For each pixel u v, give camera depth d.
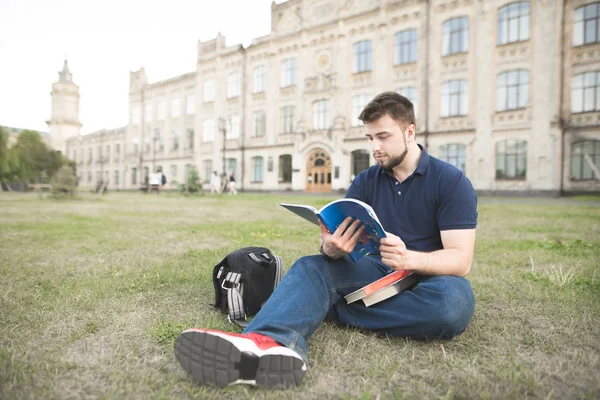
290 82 27.47
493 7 19.25
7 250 4.60
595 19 17.06
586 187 17.33
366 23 23.52
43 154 44.09
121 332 2.07
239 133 30.64
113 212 10.55
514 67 18.75
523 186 18.62
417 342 1.95
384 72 22.86
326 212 1.82
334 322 2.22
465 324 1.86
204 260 4.04
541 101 18.12
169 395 1.45
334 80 24.83
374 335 2.02
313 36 25.97
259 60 29.30
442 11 20.72
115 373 1.60
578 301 2.62
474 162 19.92
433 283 1.85
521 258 4.15
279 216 9.53
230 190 25.59
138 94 40.12
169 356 1.79
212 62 32.59
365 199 2.26
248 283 2.28
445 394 1.47
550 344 1.94
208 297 2.74
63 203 14.72
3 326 2.13
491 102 19.41
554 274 3.34
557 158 17.81
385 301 1.98
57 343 1.92
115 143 44.22
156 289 2.93
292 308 1.65
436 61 20.95
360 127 23.80
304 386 1.51
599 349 1.87
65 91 58.06
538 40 18.14
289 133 27.41
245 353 1.40
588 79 17.28
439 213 1.96
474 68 19.88
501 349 1.88
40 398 1.41
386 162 1.98
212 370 1.43
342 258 2.06
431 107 21.17
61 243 5.15
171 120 36.91
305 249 4.67
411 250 1.99
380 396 1.45
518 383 1.54
